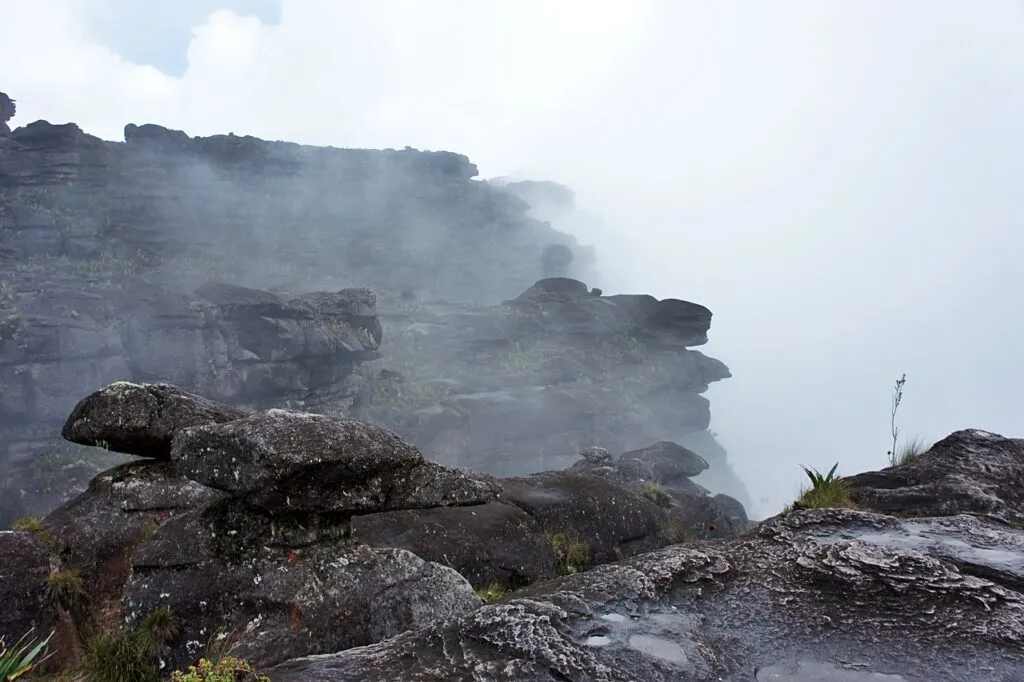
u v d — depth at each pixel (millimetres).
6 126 85062
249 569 6484
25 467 46250
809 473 8000
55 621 6453
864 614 3805
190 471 6324
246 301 47594
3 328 46812
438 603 6930
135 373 45656
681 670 3256
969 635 3520
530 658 3340
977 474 8266
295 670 3537
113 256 83688
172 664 6023
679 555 4566
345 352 52625
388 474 6512
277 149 116000
